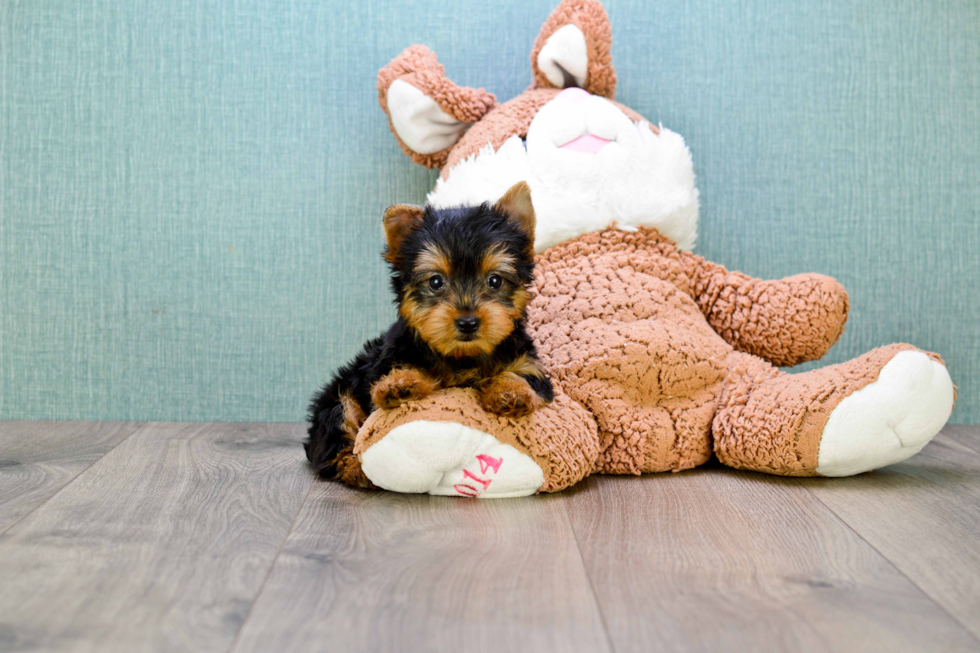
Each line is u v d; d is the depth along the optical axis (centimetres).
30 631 41
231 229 81
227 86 80
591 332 66
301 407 82
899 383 61
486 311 56
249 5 80
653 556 49
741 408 64
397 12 80
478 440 57
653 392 65
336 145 81
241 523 54
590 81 75
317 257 81
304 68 80
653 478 64
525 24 80
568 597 44
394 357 60
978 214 81
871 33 80
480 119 75
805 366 82
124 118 80
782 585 46
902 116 81
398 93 74
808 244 81
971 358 82
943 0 80
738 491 61
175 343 81
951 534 53
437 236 58
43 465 66
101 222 80
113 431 77
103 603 43
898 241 81
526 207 61
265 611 43
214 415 82
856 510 57
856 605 44
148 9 79
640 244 70
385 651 40
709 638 41
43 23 79
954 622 43
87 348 81
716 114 81
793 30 80
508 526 53
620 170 70
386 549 50
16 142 80
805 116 81
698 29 80
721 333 72
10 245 80
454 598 44
